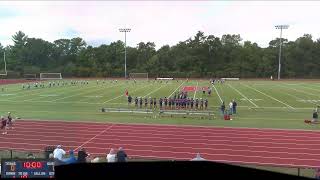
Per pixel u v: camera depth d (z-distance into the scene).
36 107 36.91
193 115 30.67
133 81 79.38
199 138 22.03
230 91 52.53
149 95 47.28
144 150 19.53
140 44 129.38
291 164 16.75
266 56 108.19
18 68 119.75
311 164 16.73
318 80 84.56
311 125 26.22
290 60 107.12
